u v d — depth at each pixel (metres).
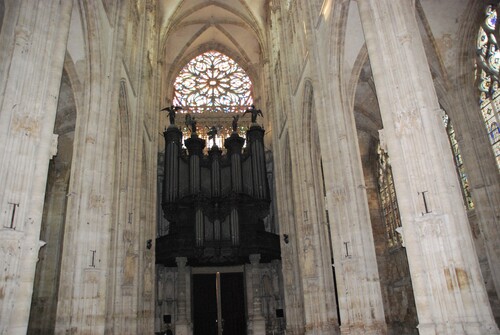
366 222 16.50
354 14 17.33
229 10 36.41
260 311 29.42
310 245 22.61
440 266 9.81
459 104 19.44
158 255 29.84
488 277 18.41
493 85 18.28
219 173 32.44
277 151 30.23
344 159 17.27
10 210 9.46
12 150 9.86
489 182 18.23
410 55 11.43
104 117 16.81
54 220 24.53
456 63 19.58
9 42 10.88
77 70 17.25
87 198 15.28
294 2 25.55
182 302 29.00
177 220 30.91
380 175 28.88
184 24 37.38
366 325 15.22
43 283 23.42
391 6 12.10
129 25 23.17
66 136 23.67
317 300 21.58
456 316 9.38
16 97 10.22
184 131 37.22
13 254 9.27
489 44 18.44
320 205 23.30
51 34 11.26
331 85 18.33
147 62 28.42
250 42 39.56
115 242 20.48
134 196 22.36
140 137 23.78
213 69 40.53
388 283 27.38
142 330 23.20
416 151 10.74
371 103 25.30
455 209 10.10
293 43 26.56
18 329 9.08
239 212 30.83
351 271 16.08
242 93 39.75
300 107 24.17
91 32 16.56
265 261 32.44
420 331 9.70
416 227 10.38
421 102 10.95
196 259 30.23
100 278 14.86
